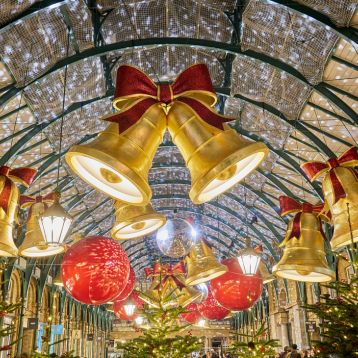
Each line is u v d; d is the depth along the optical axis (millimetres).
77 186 19750
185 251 10016
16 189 5602
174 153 20359
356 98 11156
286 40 10828
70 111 13562
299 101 12766
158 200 27750
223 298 10219
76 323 31656
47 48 10773
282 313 27359
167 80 14117
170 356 7852
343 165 6379
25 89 11688
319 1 9055
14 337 18453
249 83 13289
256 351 8500
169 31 12023
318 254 6652
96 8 10961
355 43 9109
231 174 3623
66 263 7328
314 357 6020
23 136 13328
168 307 8227
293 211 7199
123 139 3441
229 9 11172
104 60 12938
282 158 15961
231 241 33062
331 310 6070
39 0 9297
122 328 47906
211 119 3494
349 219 5617
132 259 39312
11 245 5199
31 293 21906
